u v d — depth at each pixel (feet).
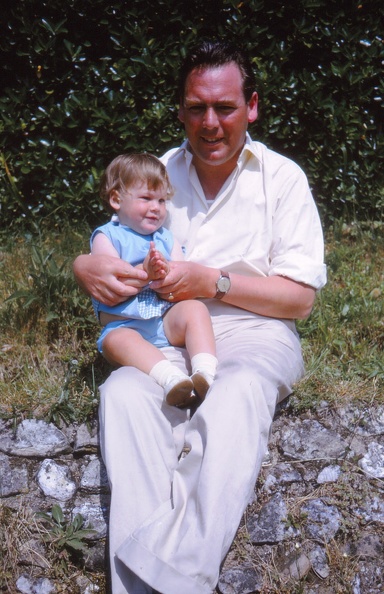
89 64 15.65
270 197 10.82
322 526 10.30
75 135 15.88
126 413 9.29
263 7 15.40
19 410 11.12
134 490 9.14
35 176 15.96
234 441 9.07
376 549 10.25
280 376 10.04
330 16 15.48
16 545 10.29
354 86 15.72
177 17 15.34
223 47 10.43
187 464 9.16
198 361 9.79
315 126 15.90
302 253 10.77
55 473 10.73
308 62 15.90
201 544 8.68
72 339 12.51
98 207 16.11
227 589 9.84
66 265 14.34
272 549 10.14
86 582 10.18
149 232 10.68
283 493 10.50
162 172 10.62
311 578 10.08
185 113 10.64
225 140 10.48
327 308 13.35
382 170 16.20
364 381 11.55
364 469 10.73
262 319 10.88
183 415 9.87
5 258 15.08
